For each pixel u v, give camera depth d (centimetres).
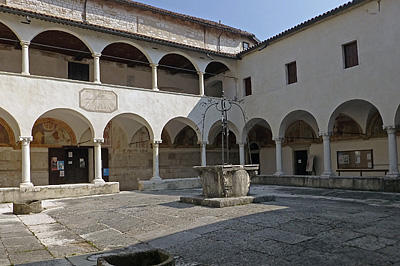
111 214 1055
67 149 2178
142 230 797
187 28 2481
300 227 734
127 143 2370
